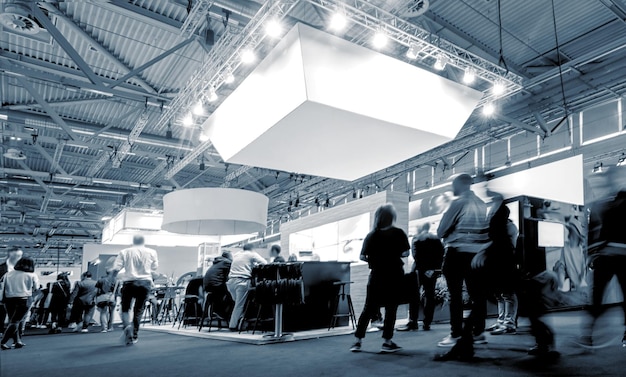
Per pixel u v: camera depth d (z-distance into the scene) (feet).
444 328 18.93
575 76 25.09
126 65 25.31
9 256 19.65
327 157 20.06
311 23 21.62
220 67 20.59
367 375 9.07
